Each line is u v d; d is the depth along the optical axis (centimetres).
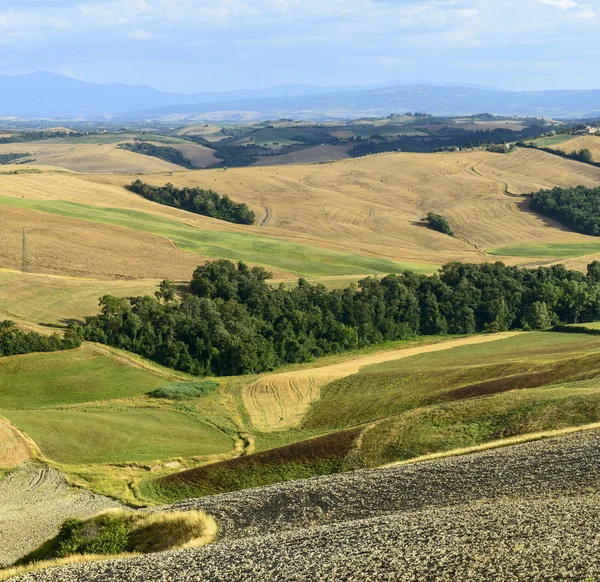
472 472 3562
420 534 2673
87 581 2684
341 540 2769
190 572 2642
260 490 3931
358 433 5053
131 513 3875
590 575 2070
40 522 4356
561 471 3347
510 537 2472
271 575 2503
